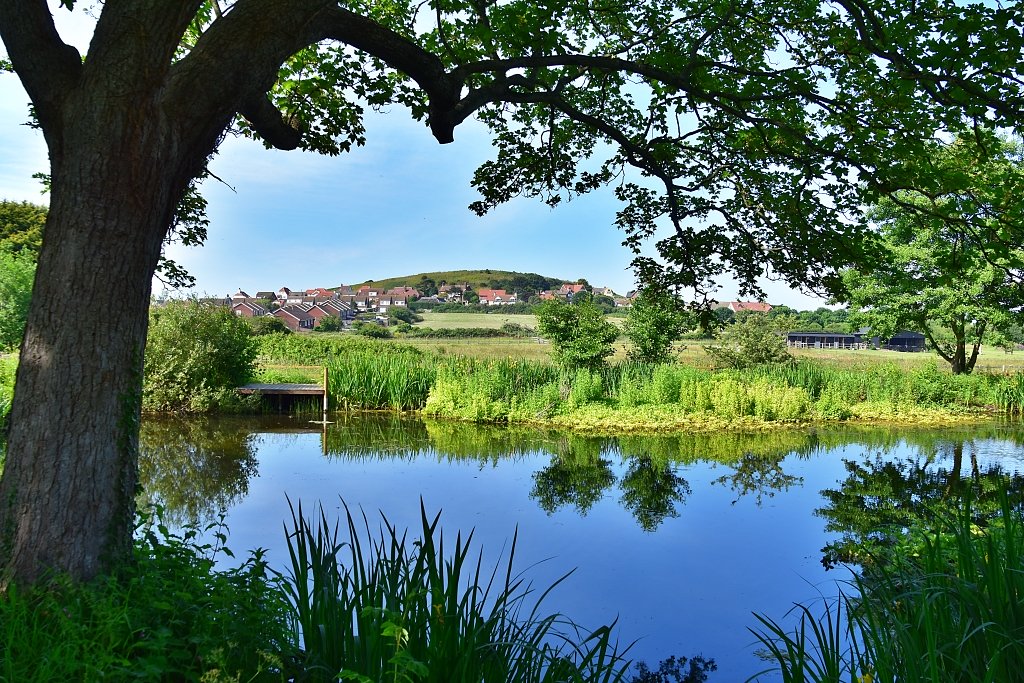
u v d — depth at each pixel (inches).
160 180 171.9
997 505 394.0
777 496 427.2
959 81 258.7
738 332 1048.2
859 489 448.5
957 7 259.0
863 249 319.3
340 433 657.0
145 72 164.6
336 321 3026.6
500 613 163.3
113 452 166.7
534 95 290.4
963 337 1016.9
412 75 231.1
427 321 3718.0
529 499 415.2
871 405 828.0
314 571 164.2
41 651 125.8
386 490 433.1
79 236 163.2
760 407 757.9
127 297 168.7
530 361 928.3
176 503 389.1
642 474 491.8
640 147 328.8
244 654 147.1
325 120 333.4
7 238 1540.4
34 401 161.8
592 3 327.3
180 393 745.0
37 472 159.2
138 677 122.5
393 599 153.6
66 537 158.2
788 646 148.3
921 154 303.4
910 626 132.0
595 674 160.6
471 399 771.4
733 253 331.0
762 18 320.8
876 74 298.0
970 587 129.7
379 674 141.7
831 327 2962.6
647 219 350.3
